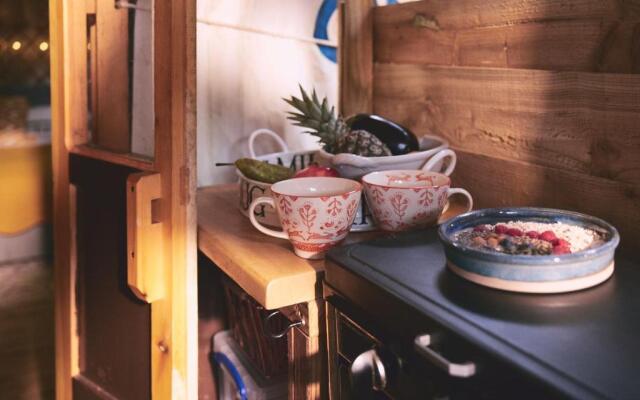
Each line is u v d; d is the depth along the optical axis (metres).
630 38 0.95
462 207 1.28
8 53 2.93
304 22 1.72
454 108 1.33
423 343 0.66
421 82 1.43
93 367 1.50
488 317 0.66
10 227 3.14
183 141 1.13
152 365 1.29
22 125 3.06
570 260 0.72
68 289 1.52
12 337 2.49
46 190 3.18
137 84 1.56
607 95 0.99
